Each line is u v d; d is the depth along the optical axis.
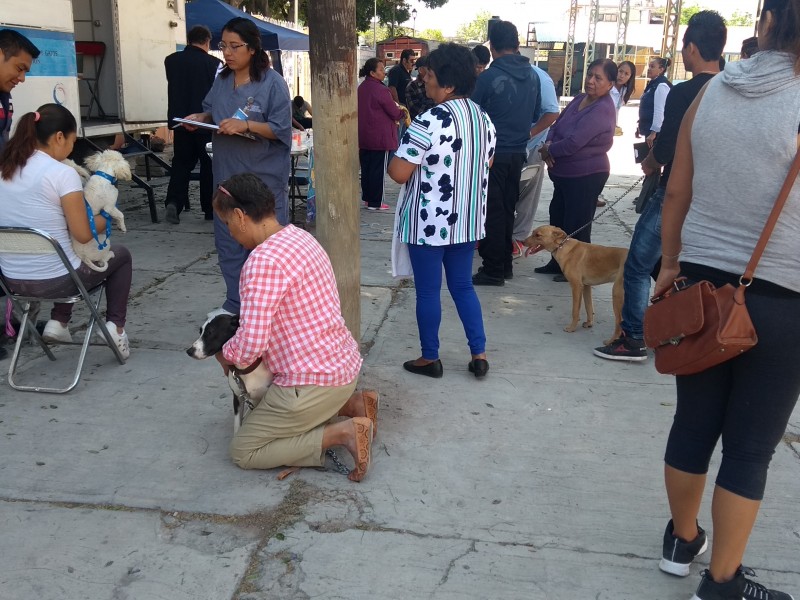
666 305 2.22
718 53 3.83
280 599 2.41
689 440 2.34
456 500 2.98
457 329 4.95
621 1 30.17
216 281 5.87
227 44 4.32
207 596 2.41
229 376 3.12
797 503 3.00
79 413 3.62
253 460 3.09
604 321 5.20
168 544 2.67
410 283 6.00
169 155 12.21
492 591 2.47
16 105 6.52
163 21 9.95
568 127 5.56
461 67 3.63
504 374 4.21
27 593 2.40
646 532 2.81
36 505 2.87
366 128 8.52
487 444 3.43
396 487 3.06
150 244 6.96
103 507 2.87
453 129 3.61
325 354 2.97
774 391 2.10
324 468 3.18
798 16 1.94
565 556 2.66
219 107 4.56
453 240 3.78
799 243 2.00
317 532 2.75
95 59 9.41
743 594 2.29
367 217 8.52
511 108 5.50
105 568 2.53
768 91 2.00
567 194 5.65
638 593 2.48
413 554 2.64
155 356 4.33
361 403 3.37
